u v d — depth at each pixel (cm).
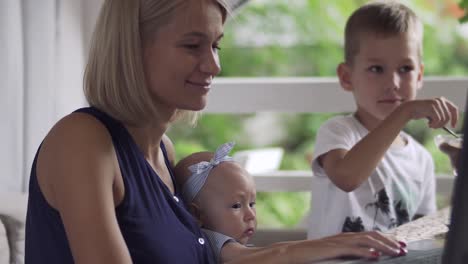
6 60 195
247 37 465
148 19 117
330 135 184
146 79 119
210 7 120
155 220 118
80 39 219
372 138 170
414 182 194
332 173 176
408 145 199
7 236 167
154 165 129
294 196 463
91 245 105
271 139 468
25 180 204
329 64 460
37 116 204
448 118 166
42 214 112
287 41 464
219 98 233
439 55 449
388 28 190
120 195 115
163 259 116
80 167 108
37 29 202
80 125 112
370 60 191
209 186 144
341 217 184
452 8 446
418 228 138
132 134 124
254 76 464
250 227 145
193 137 465
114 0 118
